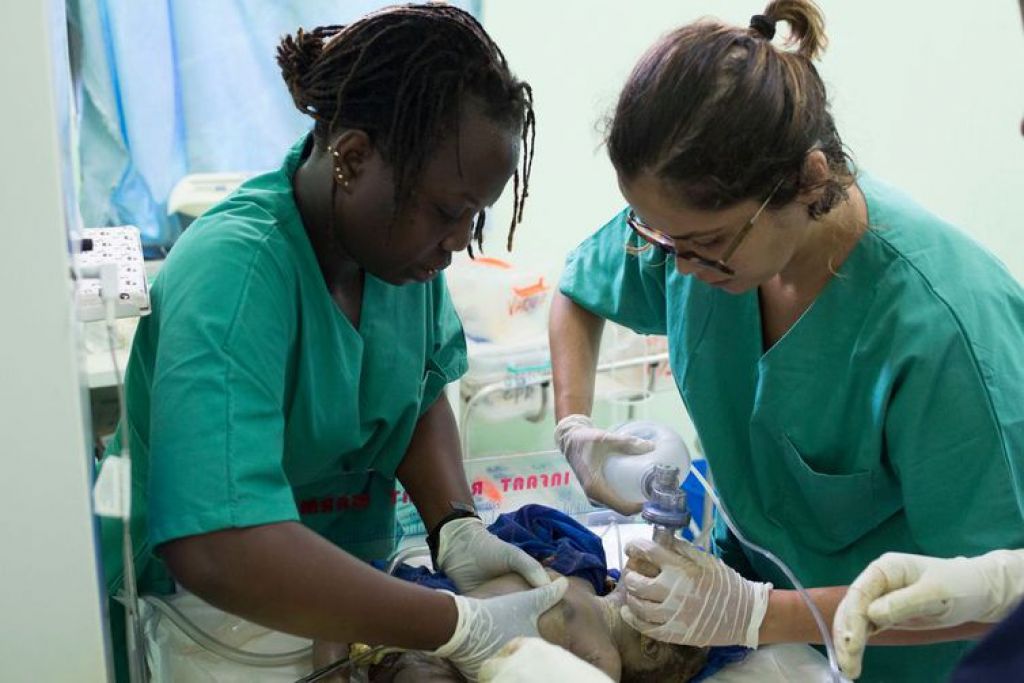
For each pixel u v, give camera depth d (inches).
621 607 51.1
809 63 43.3
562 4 96.0
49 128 29.3
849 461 52.1
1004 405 46.4
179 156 89.7
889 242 49.4
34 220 29.9
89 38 82.7
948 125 112.8
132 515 49.8
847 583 54.8
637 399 93.8
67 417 31.8
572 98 99.3
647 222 44.4
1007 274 50.6
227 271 42.6
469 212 43.6
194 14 85.7
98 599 34.0
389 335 52.1
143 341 47.0
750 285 46.1
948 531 47.6
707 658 53.0
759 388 53.0
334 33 44.4
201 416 39.3
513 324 88.5
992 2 108.3
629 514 53.9
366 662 48.2
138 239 51.8
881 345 49.3
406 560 58.8
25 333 30.7
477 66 41.5
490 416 86.6
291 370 47.0
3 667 33.8
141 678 46.2
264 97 90.0
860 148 110.6
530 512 59.9
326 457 51.4
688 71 40.5
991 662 27.6
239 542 38.2
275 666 50.5
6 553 32.5
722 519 59.8
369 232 44.2
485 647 43.6
